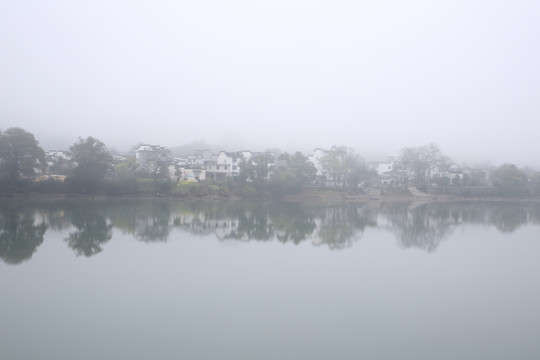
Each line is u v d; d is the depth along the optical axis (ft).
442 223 171.01
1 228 129.08
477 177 433.89
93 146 252.62
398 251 109.09
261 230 139.85
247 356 47.21
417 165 358.23
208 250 104.37
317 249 108.78
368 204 283.18
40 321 56.44
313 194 314.14
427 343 52.03
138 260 92.27
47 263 88.12
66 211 177.88
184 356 47.01
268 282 76.64
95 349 48.37
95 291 69.77
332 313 61.52
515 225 167.12
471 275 85.87
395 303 66.90
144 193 264.52
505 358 48.24
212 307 62.80
